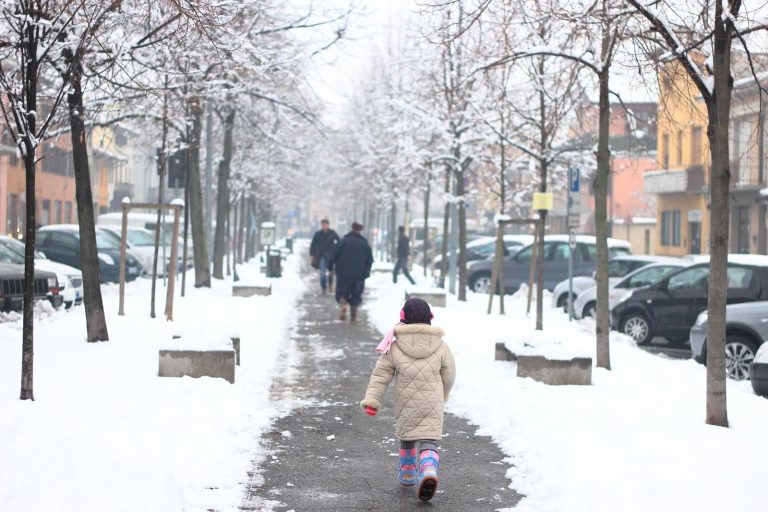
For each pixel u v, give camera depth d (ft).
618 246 140.05
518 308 109.50
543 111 87.25
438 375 33.55
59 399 42.50
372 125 213.05
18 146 41.81
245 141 186.60
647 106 68.90
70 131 64.44
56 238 133.08
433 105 124.88
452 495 33.86
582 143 100.48
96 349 59.21
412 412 32.96
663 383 53.11
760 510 29.45
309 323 92.27
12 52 49.29
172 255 79.97
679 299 85.92
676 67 50.39
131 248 142.41
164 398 44.62
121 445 35.60
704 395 48.93
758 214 172.55
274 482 35.06
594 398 47.21
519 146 88.02
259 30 90.68
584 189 307.78
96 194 304.71
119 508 29.19
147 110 70.95
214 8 54.60
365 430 44.39
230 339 54.29
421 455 32.58
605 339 58.95
